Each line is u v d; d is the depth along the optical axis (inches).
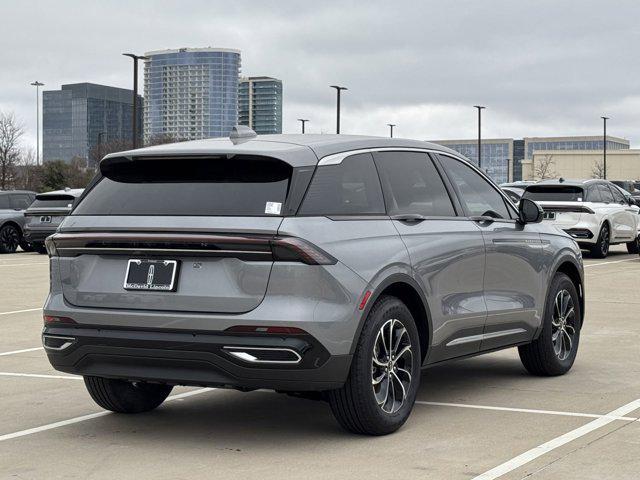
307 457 209.0
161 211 217.3
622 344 370.6
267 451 215.2
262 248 205.5
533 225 300.0
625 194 927.7
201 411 259.8
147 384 254.2
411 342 233.6
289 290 205.3
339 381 212.4
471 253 259.9
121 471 200.5
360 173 233.6
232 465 203.8
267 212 209.2
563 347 308.8
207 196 216.2
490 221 275.1
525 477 190.1
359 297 215.2
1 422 249.0
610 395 273.4
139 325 213.5
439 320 246.1
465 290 258.2
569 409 254.4
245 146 223.1
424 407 259.4
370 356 218.7
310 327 204.5
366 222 227.3
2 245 1027.3
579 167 5452.8
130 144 3152.1
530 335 291.0
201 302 209.3
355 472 196.4
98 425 244.7
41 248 1027.9
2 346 381.7
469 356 265.9
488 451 211.5
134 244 215.8
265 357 204.7
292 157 217.2
